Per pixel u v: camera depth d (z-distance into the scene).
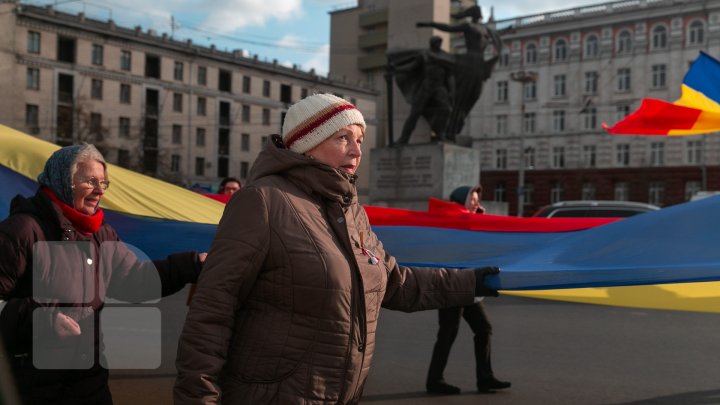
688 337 8.16
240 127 65.56
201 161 63.00
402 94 18.02
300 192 2.18
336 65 80.12
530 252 3.60
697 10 52.28
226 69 64.44
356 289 2.15
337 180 2.18
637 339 8.03
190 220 4.22
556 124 59.25
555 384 6.01
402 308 2.64
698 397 5.58
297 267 2.07
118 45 57.50
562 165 58.81
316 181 2.18
